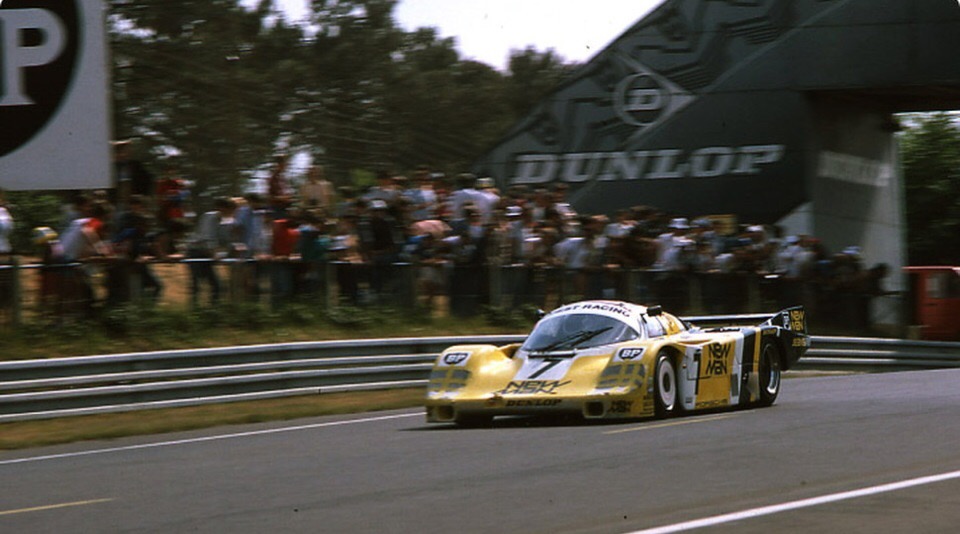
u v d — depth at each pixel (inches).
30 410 1101.7
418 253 1603.1
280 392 1293.1
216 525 526.0
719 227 2384.4
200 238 1434.5
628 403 916.6
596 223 1738.4
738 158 2389.3
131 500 615.8
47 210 1641.2
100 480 710.5
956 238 3722.9
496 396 934.4
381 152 2395.4
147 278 1352.1
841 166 2480.3
